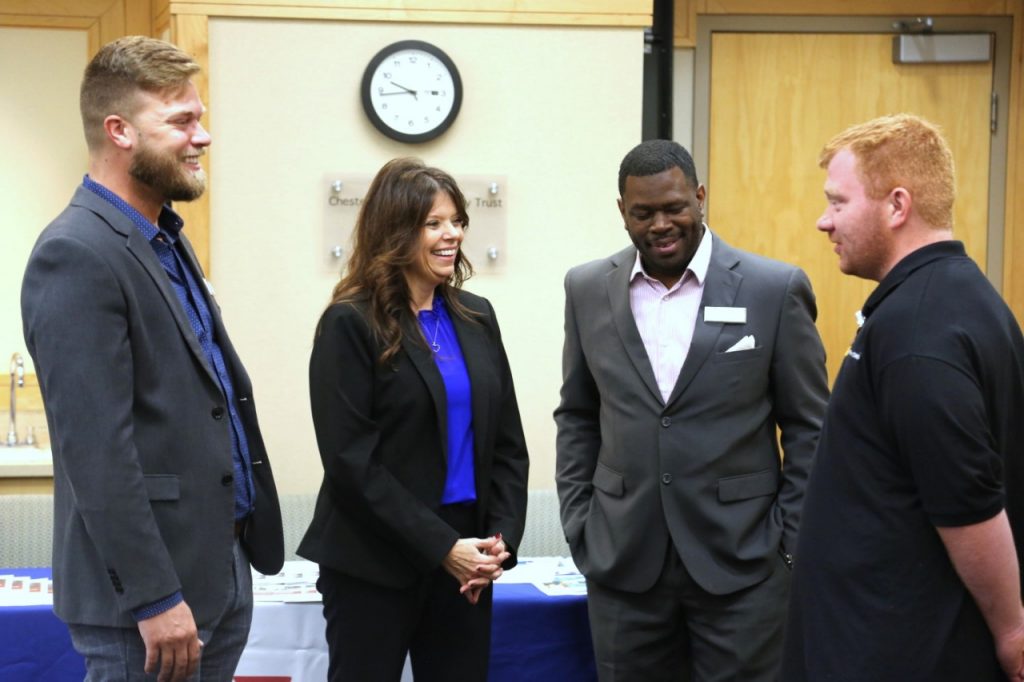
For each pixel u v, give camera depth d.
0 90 4.54
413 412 2.42
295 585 2.95
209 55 3.98
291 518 3.64
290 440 4.07
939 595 1.81
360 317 2.42
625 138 4.16
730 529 2.54
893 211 1.89
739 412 2.59
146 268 2.04
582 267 2.81
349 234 4.07
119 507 1.91
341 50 4.03
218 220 4.02
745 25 4.86
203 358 2.10
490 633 2.53
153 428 2.02
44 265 1.95
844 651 1.86
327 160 4.05
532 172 4.14
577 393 2.80
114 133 2.05
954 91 4.94
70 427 1.91
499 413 2.56
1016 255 4.97
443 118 4.06
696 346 2.58
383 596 2.40
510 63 4.11
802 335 2.61
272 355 4.05
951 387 1.73
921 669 1.81
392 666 2.40
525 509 2.59
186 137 2.08
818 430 2.60
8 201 4.56
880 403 1.83
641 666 2.62
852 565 1.86
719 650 2.56
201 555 2.06
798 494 2.58
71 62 4.58
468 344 2.54
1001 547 1.75
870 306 1.90
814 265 4.95
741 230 4.92
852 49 4.89
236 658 2.23
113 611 1.99
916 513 1.82
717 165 4.90
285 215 4.04
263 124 4.02
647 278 2.67
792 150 4.91
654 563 2.57
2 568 3.14
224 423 2.13
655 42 4.63
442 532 2.37
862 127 1.94
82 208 2.03
